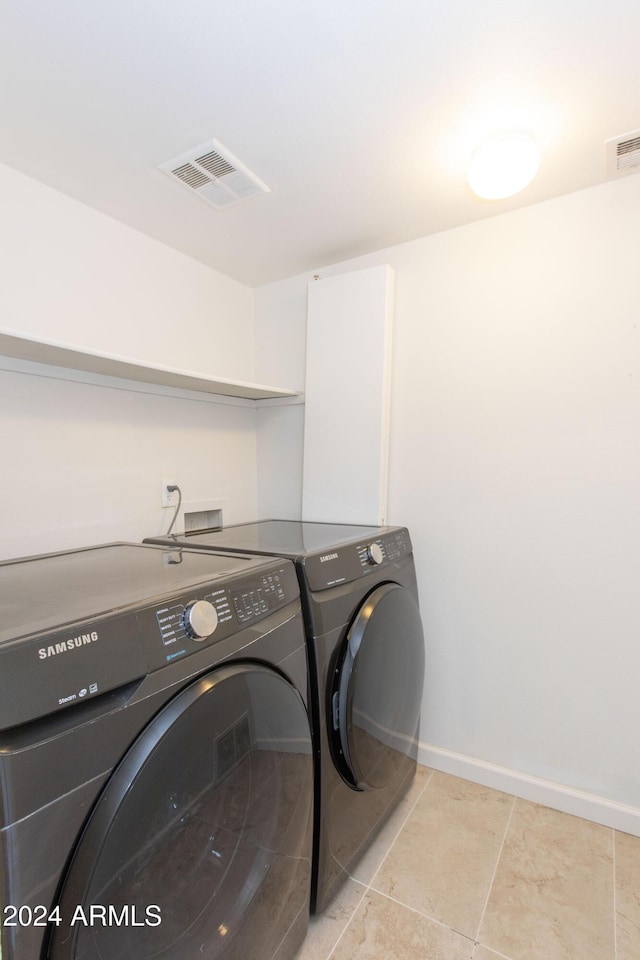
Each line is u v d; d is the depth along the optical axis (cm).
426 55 104
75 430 158
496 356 180
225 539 165
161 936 75
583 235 162
